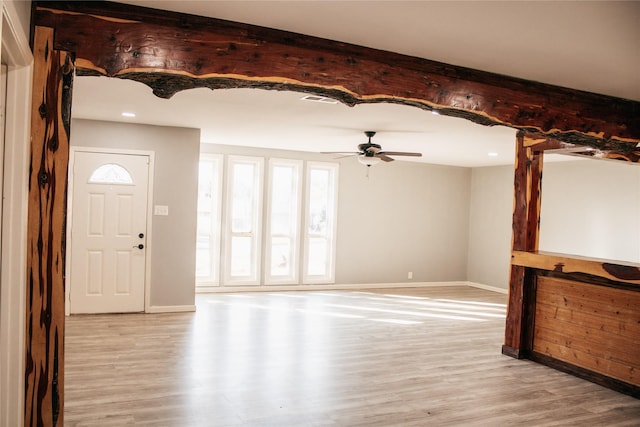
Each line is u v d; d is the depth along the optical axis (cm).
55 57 231
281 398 355
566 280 450
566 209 777
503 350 495
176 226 615
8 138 217
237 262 799
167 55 247
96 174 584
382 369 431
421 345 514
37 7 229
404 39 275
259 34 264
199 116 529
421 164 917
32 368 231
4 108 216
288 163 812
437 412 342
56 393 236
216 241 770
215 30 255
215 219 769
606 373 411
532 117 346
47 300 233
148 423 306
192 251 623
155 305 609
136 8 242
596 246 729
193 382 379
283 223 828
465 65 316
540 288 475
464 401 365
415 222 916
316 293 808
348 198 862
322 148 775
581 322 435
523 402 369
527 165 490
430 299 793
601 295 420
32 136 228
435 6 230
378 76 293
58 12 231
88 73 239
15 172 218
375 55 293
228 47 257
